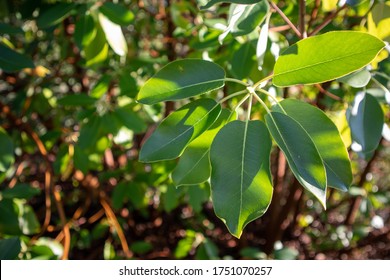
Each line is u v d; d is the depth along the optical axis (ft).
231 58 2.30
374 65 1.89
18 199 2.65
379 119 1.69
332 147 1.37
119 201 3.54
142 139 4.20
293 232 4.66
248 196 1.27
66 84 3.91
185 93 1.44
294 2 2.20
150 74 3.00
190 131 1.41
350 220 4.41
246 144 1.31
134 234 4.48
